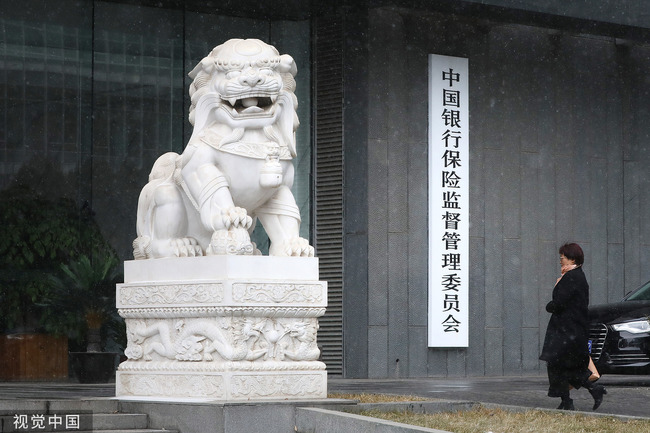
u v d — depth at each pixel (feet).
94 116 63.87
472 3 64.34
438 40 68.28
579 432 33.99
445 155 67.67
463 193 68.08
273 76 36.60
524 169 70.90
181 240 37.60
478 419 35.94
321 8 67.00
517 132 70.79
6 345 60.70
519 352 69.92
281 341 35.53
